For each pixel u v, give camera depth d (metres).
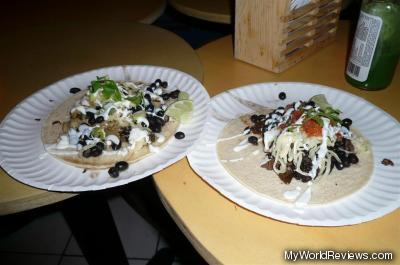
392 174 0.28
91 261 0.50
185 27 0.99
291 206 0.26
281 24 0.39
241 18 0.42
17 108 0.37
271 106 0.36
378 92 0.39
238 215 0.26
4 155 0.32
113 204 0.78
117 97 0.37
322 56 0.46
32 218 0.72
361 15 0.36
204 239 0.24
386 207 0.25
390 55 0.36
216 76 0.43
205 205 0.27
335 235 0.24
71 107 0.39
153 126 0.34
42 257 0.68
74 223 0.46
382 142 0.31
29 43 0.53
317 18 0.43
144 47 0.50
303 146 0.29
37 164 0.31
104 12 0.62
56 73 0.45
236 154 0.31
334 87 0.40
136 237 0.71
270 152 0.31
